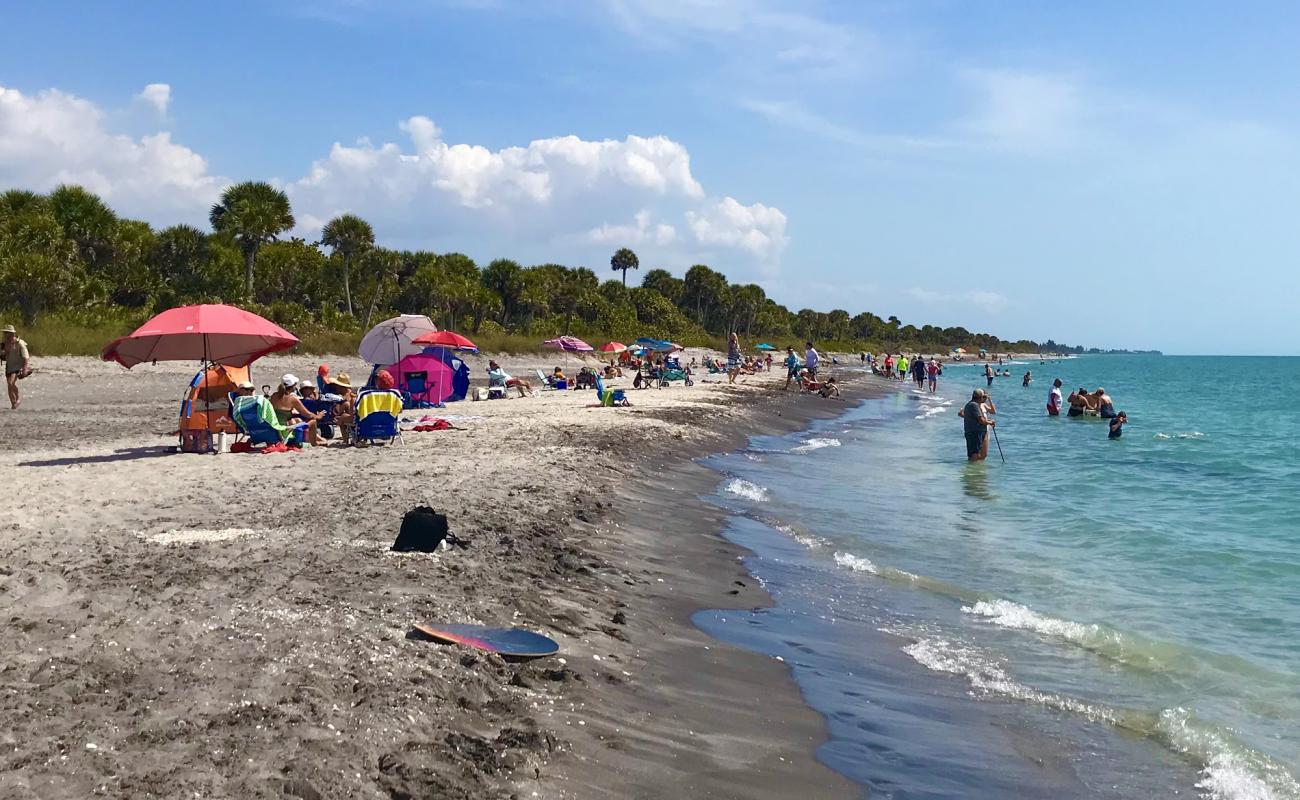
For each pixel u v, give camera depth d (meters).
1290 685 6.62
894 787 4.79
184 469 12.37
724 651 6.77
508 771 4.24
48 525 8.41
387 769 4.05
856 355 146.38
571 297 88.38
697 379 49.41
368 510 9.58
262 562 7.25
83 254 50.44
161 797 3.61
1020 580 9.84
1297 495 17.02
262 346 14.81
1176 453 24.09
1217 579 10.08
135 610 5.83
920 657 7.03
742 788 4.54
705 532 11.28
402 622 6.02
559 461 14.51
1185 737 5.57
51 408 22.73
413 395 25.34
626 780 4.41
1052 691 6.41
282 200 57.47
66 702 4.39
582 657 6.03
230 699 4.55
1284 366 185.38
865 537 11.84
